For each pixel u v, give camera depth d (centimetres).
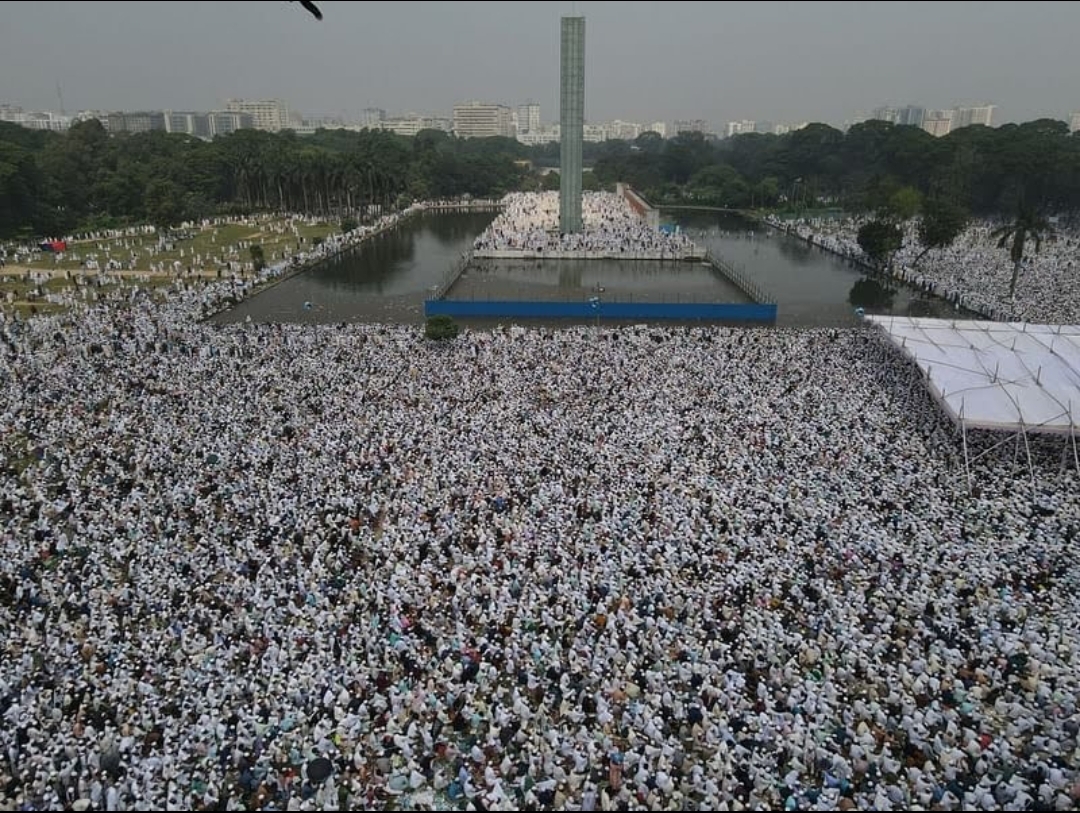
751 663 2788
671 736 2517
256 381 5812
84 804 2239
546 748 2441
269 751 2427
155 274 10138
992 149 15700
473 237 15712
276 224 15275
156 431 4844
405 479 4200
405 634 2941
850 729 2512
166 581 3256
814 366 6316
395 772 2402
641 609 3050
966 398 4594
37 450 4581
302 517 3775
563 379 5941
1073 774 2330
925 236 10612
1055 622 3023
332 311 8662
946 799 2241
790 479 4219
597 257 12606
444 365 6291
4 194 12419
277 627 2952
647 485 4131
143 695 2648
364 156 17550
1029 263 10769
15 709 2567
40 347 6588
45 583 3200
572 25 12656
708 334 7362
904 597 3144
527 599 3125
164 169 16312
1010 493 4094
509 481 4175
